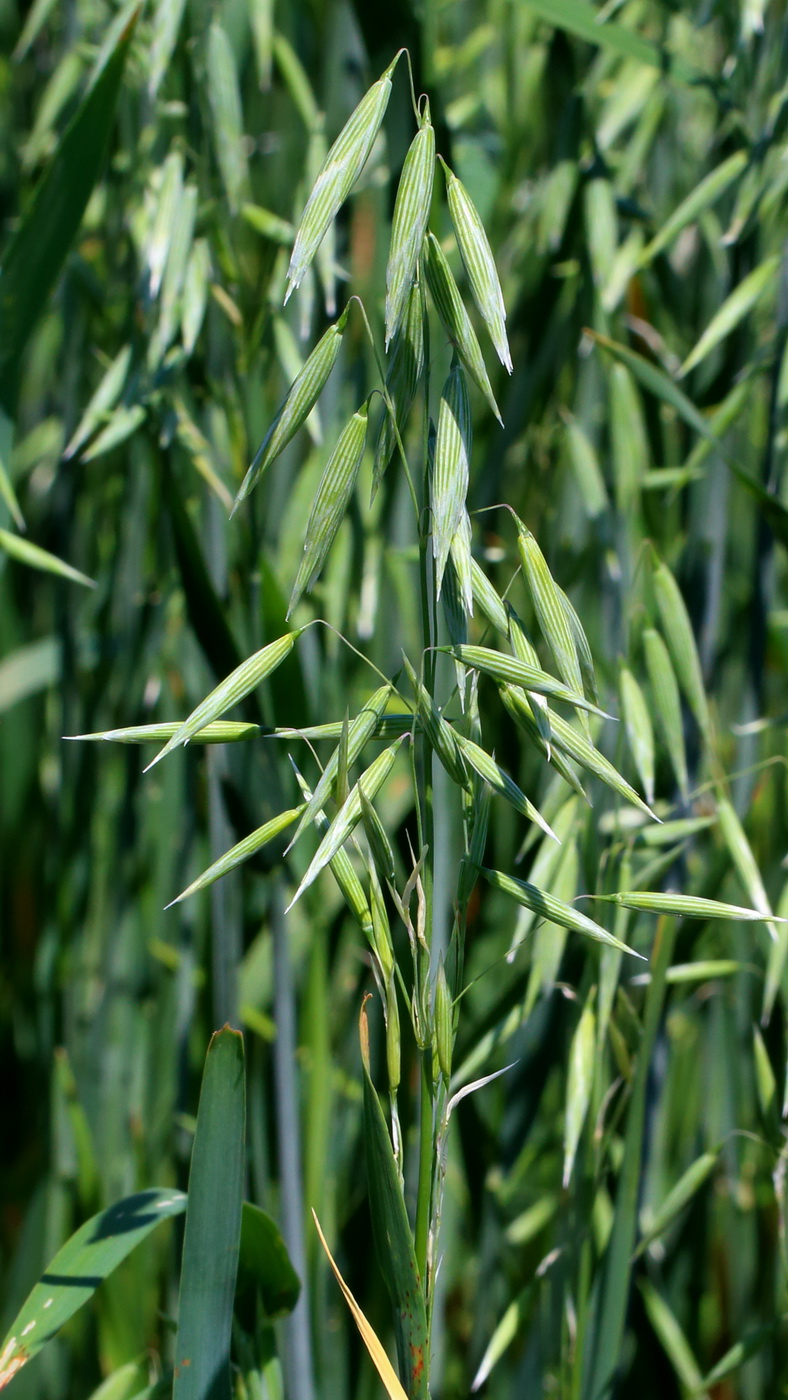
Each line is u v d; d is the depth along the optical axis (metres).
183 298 0.59
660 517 0.64
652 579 0.61
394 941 0.63
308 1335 0.61
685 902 0.53
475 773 0.53
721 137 0.64
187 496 0.63
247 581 0.61
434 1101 0.53
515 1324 0.61
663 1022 0.64
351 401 0.64
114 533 0.66
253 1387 0.58
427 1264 0.53
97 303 0.64
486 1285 0.65
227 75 0.59
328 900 0.65
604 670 0.63
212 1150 0.54
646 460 0.65
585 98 0.64
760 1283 0.65
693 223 0.64
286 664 0.60
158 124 0.62
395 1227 0.52
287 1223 0.61
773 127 0.61
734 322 0.61
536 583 0.53
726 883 0.64
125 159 0.64
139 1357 0.62
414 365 0.52
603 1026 0.59
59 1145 0.66
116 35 0.57
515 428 0.64
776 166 0.61
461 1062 0.63
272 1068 0.63
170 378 0.60
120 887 0.66
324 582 0.65
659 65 0.61
